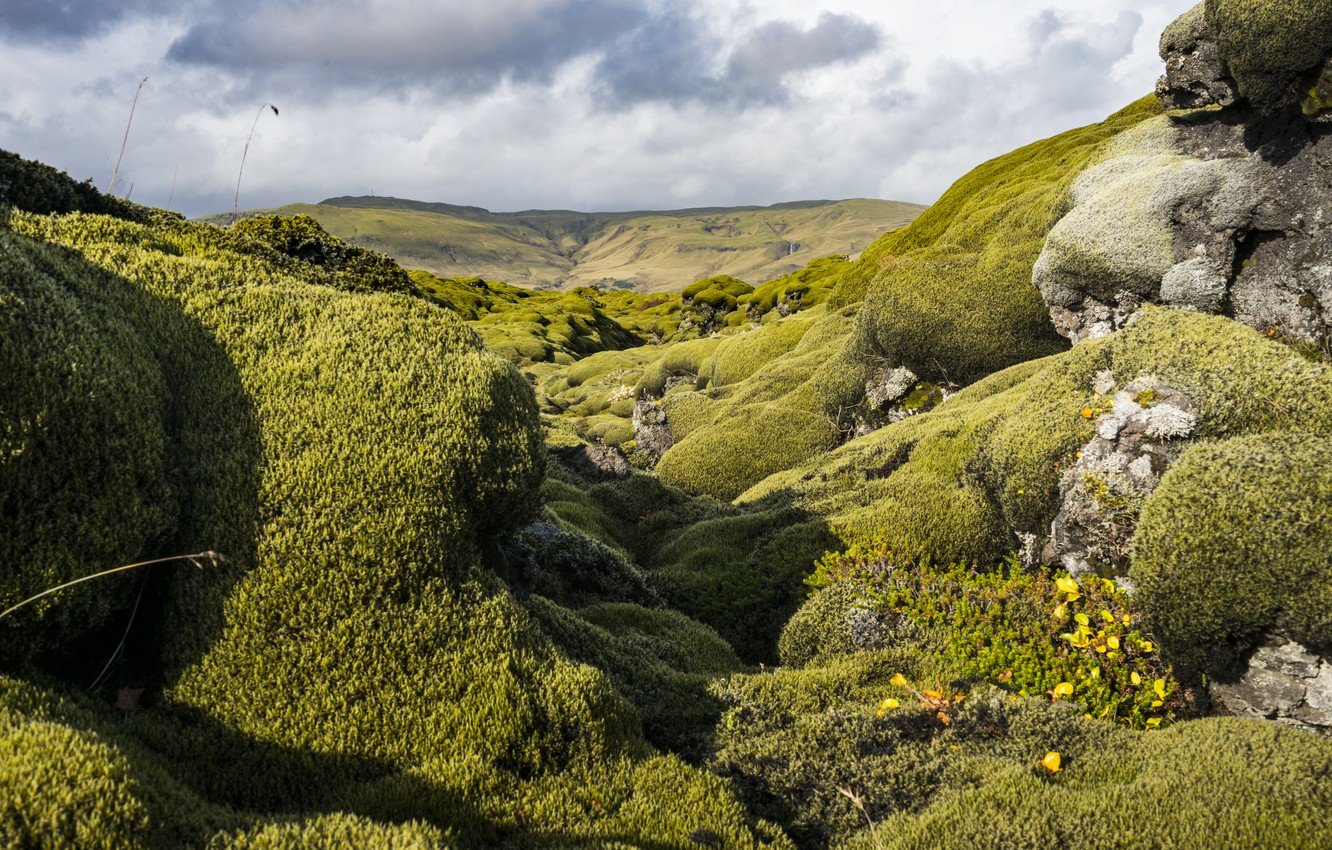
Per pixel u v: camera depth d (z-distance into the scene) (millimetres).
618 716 6773
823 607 10492
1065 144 35125
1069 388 12195
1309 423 8797
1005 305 22672
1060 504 10570
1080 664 7984
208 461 7051
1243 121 18078
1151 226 18062
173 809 4453
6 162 9328
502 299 105688
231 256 9922
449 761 5859
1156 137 22109
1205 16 16312
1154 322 11547
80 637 5988
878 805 6047
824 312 38719
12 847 3631
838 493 16422
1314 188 15180
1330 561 6539
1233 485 7367
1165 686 7754
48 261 7266
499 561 8859
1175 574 7430
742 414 26859
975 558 12266
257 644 6273
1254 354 9852
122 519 6004
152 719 5832
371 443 7555
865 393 25094
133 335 7297
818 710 7871
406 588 6895
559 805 5730
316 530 6863
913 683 8281
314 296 9141
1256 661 7102
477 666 6551
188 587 6480
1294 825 4840
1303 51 13961
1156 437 9703
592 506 18531
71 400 5875
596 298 140500
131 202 10805
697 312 77125
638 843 5305
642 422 31156
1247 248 16578
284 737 5906
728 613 12844
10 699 4910
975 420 16094
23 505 5469
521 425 8602
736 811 5840
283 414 7602
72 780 4027
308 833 4379
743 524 15891
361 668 6348
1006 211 27312
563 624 9117
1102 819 5164
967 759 6355
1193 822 5027
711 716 7859
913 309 23594
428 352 8711
